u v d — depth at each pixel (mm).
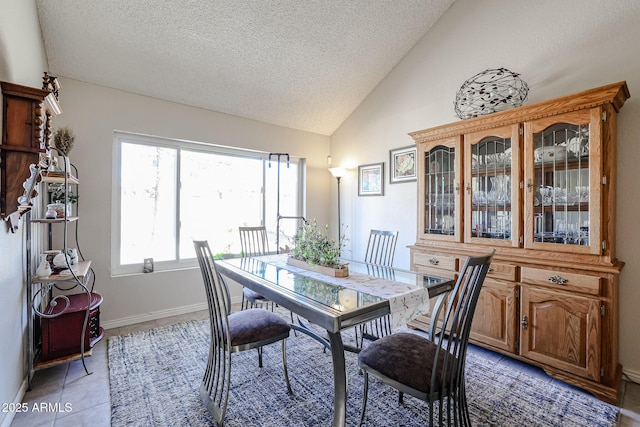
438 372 1342
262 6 2637
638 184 2080
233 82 3270
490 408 1763
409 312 1552
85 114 2805
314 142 4418
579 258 2004
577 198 2055
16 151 1514
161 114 3193
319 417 1687
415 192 3439
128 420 1661
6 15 1596
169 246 3383
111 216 2945
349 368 2227
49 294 2594
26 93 1534
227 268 2197
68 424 1628
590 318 1913
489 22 2822
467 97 2838
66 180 2025
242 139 3756
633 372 2076
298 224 4387
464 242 2619
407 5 2975
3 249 1547
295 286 1685
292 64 3266
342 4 2799
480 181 2555
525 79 2602
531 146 2232
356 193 4145
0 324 1501
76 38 2480
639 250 2074
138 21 2492
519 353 2219
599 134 1922
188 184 3514
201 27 2668
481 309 2430
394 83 3650
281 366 2238
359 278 1901
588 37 2285
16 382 1752
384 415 1701
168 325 3006
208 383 1848
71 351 2145
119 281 2986
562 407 1779
